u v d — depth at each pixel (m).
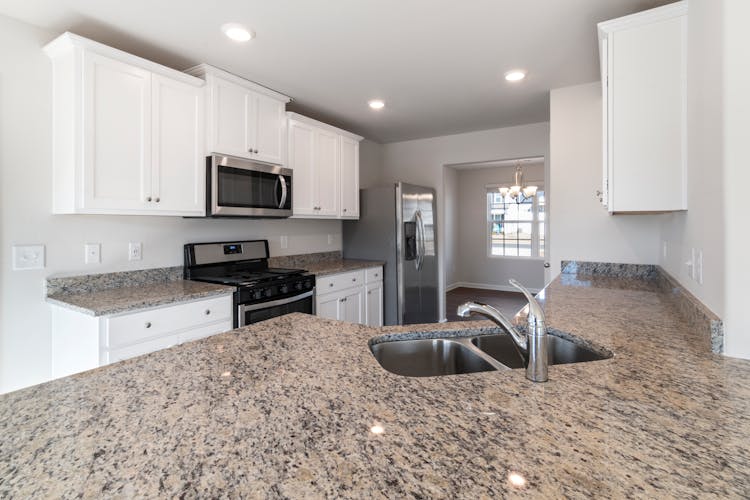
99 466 0.59
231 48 2.27
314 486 0.55
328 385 0.89
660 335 1.31
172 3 1.80
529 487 0.54
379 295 3.92
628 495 0.52
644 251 2.62
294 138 3.15
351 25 2.02
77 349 1.90
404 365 1.38
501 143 4.09
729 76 1.07
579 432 0.69
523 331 1.39
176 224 2.65
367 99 3.17
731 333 1.09
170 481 0.56
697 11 1.38
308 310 3.01
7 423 0.72
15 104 1.93
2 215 1.91
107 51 1.97
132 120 2.09
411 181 4.68
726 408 0.78
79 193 1.90
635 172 1.63
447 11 1.91
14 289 1.95
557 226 2.89
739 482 0.55
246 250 3.09
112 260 2.31
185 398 0.83
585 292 2.14
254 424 0.72
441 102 3.25
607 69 1.67
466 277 7.66
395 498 0.52
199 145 2.43
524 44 2.24
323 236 4.03
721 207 1.12
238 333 1.34
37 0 1.77
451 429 0.70
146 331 1.95
